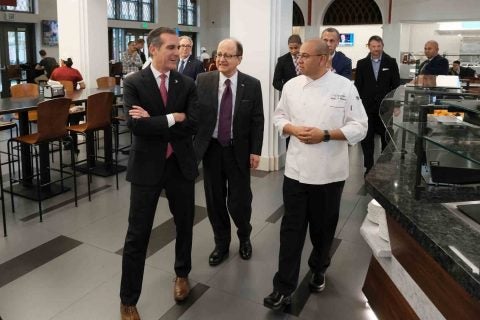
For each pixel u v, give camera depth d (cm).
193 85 219
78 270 270
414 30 1309
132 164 209
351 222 350
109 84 606
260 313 229
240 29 488
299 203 220
